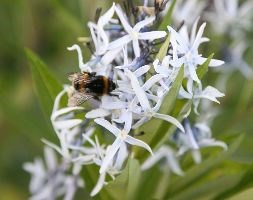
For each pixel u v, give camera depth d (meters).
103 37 0.23
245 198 0.28
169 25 0.24
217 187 0.27
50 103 0.26
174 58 0.22
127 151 0.25
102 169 0.22
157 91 0.22
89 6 0.34
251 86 0.36
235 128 0.36
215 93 0.23
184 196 0.28
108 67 0.24
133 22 0.24
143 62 0.23
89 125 0.24
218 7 0.34
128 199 0.26
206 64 0.22
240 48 0.35
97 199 0.26
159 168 0.28
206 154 0.28
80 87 0.23
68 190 0.30
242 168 0.29
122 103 0.23
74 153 0.26
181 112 0.23
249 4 0.36
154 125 0.23
